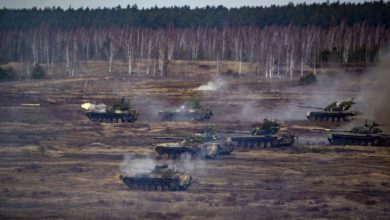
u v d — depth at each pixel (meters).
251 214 151.38
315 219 147.62
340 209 157.12
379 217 150.12
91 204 160.25
